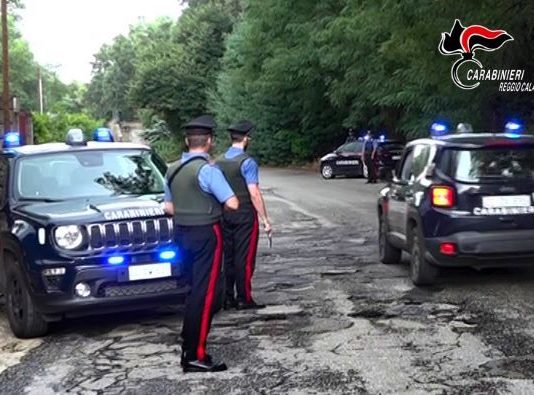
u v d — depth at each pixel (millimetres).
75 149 8148
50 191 7633
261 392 5164
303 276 9438
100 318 7691
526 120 17938
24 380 5672
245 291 7676
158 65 60781
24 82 75000
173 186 5730
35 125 43938
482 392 4988
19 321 6996
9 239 7070
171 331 7020
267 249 11859
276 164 44250
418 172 8820
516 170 8094
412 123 24641
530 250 7957
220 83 51219
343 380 5344
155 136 73625
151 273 6754
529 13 13703
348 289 8516
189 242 5652
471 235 7945
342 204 19000
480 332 6484
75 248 6633
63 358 6254
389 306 7594
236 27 51812
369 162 26375
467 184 8023
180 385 5391
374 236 13008
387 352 5992
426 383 5211
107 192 7699
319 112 39188
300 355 6008
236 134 7762
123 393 5270
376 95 25438
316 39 28438
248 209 7633
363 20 22391
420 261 8352
